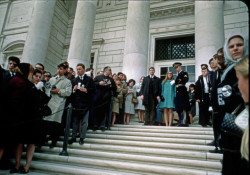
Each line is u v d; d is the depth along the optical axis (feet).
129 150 15.31
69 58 35.58
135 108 25.72
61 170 12.61
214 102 10.57
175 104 21.83
